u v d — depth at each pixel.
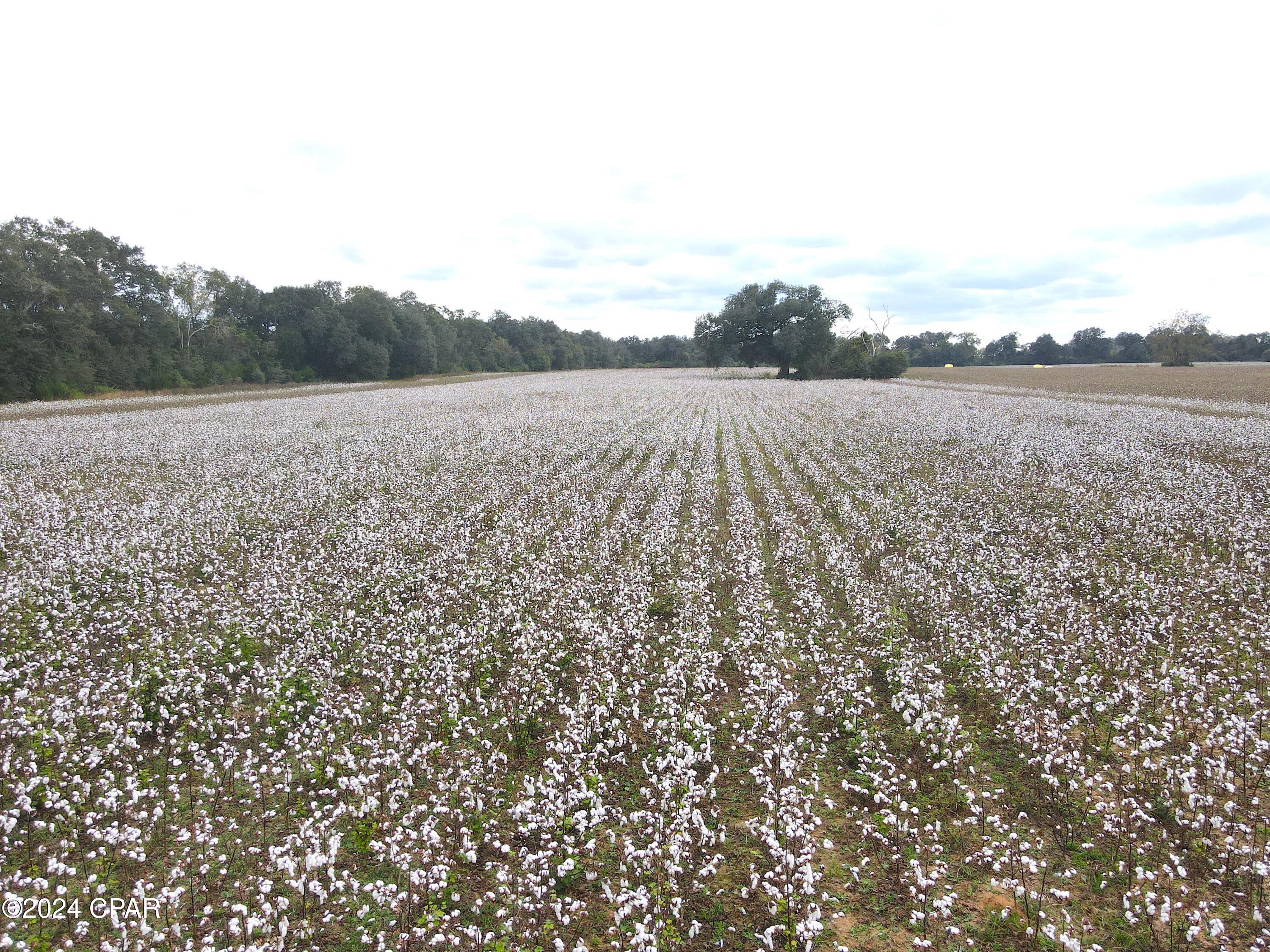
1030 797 6.87
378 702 8.60
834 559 13.49
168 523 15.80
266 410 40.09
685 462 24.41
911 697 8.23
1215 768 6.98
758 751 7.58
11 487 19.09
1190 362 95.38
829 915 5.50
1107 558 13.66
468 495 19.33
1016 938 5.25
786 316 80.12
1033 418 34.53
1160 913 5.29
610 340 192.00
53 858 5.78
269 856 5.95
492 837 6.29
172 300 66.88
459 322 119.25
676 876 5.88
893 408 40.78
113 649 9.77
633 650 9.63
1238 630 9.98
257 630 10.40
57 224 57.59
